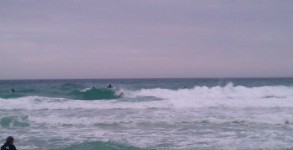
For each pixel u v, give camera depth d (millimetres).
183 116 22406
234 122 20500
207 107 26422
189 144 15242
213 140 15969
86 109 25922
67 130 18594
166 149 14414
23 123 20203
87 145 14664
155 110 25203
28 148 14562
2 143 15594
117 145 14906
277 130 18125
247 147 14625
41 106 26906
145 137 16703
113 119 21453
